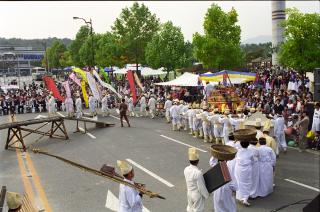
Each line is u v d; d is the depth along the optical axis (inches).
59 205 387.5
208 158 570.9
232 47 1288.1
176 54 1664.6
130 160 566.9
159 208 374.9
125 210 263.3
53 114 1013.2
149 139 726.5
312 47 896.9
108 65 2127.2
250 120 590.2
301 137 615.2
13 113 922.7
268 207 375.9
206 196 293.0
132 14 1865.2
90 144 687.7
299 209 367.2
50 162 559.8
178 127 828.6
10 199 230.2
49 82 1023.0
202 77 927.0
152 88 1462.8
